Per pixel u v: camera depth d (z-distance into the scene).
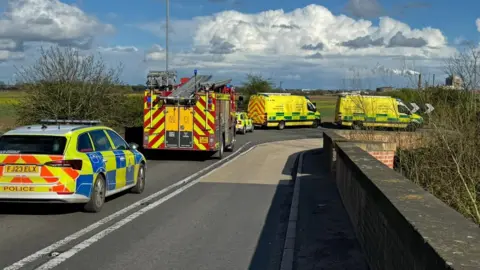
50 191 8.77
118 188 10.82
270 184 14.27
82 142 9.55
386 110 25.67
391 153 14.64
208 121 19.91
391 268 4.44
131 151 11.74
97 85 23.62
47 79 22.78
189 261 6.76
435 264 2.96
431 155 11.09
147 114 19.97
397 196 4.75
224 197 11.96
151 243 7.62
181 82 20.91
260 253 7.21
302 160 19.52
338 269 6.13
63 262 6.55
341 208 9.89
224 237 8.11
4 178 8.77
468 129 10.70
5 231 8.17
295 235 7.80
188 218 9.48
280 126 48.16
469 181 9.62
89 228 8.46
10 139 9.10
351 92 22.03
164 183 14.16
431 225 3.59
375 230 5.48
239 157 22.69
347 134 20.33
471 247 3.06
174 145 19.97
